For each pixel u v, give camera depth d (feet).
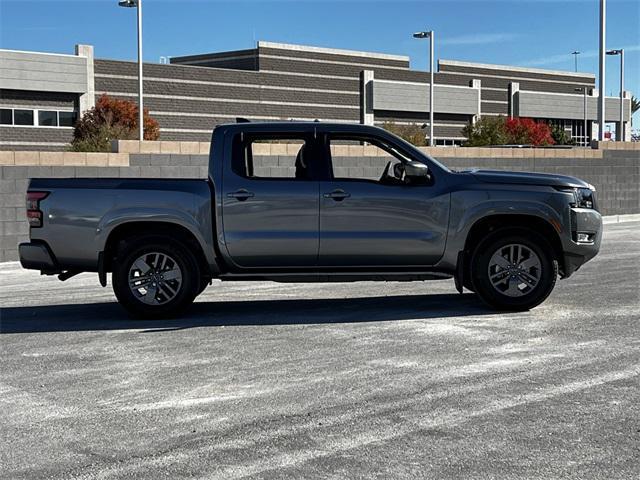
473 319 31.27
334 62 230.89
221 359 25.50
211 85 202.80
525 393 21.36
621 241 61.62
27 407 20.93
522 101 274.98
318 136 32.76
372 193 32.12
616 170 86.28
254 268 32.58
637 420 19.12
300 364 24.70
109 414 20.25
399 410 20.13
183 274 32.17
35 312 34.63
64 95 176.35
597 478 15.81
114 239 32.73
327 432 18.66
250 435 18.56
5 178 51.75
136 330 30.25
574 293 37.04
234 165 32.30
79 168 54.70
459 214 32.19
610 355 25.27
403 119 246.47
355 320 31.45
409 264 32.63
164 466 16.80
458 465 16.57
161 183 32.14
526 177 32.65
